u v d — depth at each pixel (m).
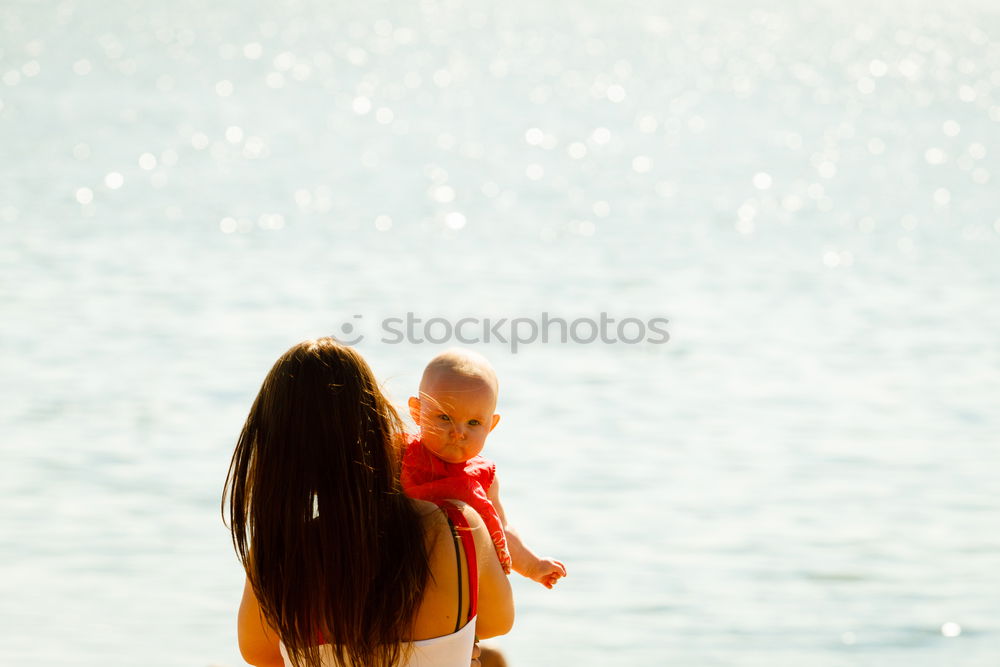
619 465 17.03
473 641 5.03
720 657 11.59
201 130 62.47
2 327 23.50
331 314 26.20
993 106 89.00
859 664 11.51
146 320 24.61
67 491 15.34
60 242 32.75
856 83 104.62
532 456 17.39
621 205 45.16
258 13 150.25
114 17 134.38
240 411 18.91
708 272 32.62
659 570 13.53
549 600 12.79
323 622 4.83
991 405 20.45
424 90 89.06
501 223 40.16
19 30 114.12
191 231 35.78
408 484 5.23
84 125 61.12
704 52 128.62
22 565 13.19
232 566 13.36
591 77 102.50
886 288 30.67
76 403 18.97
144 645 11.61
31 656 11.31
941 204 46.66
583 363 22.86
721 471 16.94
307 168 51.75
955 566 13.74
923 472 17.00
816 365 23.08
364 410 4.82
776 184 51.81
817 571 13.59
